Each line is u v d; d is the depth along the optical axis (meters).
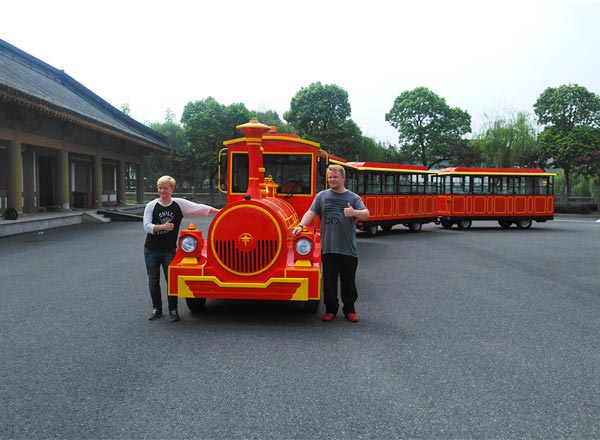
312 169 8.45
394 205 19.72
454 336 5.57
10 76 18.44
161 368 4.49
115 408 3.68
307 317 6.33
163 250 6.10
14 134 18.22
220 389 4.03
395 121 42.03
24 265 10.32
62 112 17.66
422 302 7.29
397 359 4.78
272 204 6.39
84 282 8.54
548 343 5.36
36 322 6.00
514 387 4.13
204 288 5.96
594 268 10.81
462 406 3.76
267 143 8.48
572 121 37.84
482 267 10.78
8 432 3.32
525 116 41.12
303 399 3.85
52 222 19.66
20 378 4.23
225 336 5.48
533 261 11.84
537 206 23.80
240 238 5.99
